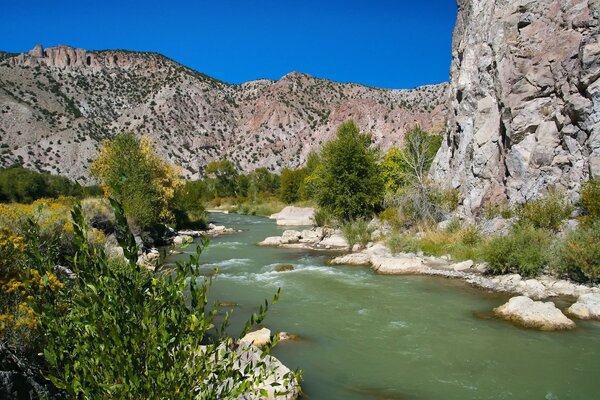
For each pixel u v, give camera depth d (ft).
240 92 641.81
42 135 409.28
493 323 38.88
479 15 98.78
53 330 9.34
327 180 105.70
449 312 42.57
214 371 9.86
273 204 216.33
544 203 66.69
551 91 74.95
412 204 91.91
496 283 52.42
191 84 592.19
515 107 77.92
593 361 30.58
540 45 77.25
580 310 39.99
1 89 453.17
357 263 68.74
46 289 10.14
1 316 16.34
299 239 100.48
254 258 76.38
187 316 9.86
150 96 551.18
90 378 8.76
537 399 25.73
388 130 500.74
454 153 103.91
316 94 597.11
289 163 503.20
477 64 95.04
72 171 374.43
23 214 35.60
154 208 91.66
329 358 32.01
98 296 9.22
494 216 77.92
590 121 66.49
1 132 394.93
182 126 523.29
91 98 519.60
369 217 105.29
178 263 10.45
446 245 71.82
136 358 8.96
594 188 60.95
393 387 27.55
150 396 8.71
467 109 96.58
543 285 49.75
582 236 51.90
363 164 104.17
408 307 44.57
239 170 493.36
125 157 86.28
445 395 26.43
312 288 53.26
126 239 10.03
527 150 76.28
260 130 545.44
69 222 36.01
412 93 567.18
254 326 38.73
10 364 16.81
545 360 30.91
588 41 69.92
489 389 27.09
